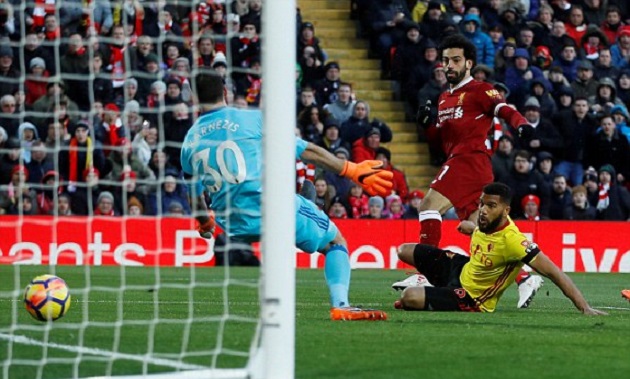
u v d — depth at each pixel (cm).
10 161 3688
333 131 4128
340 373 1385
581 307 2138
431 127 2623
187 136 2011
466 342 1675
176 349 1591
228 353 1498
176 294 2627
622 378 1381
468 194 2545
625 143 4300
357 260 3884
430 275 2244
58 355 1546
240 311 2186
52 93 3697
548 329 1872
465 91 2558
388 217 4028
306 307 2300
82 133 3638
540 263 2117
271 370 1282
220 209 1995
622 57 4744
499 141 4081
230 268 3697
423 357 1518
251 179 1956
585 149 4312
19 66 3772
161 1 3941
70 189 3706
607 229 3959
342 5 5131
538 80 4375
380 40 4794
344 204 3984
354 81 4828
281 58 1326
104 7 3891
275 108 1317
